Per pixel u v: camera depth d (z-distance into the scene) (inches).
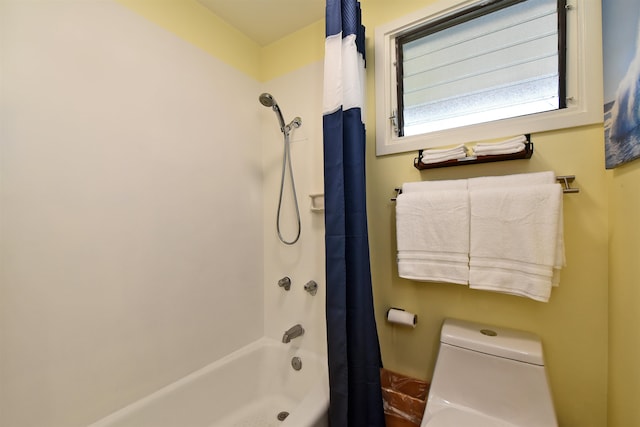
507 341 39.4
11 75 33.5
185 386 50.9
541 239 36.2
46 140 36.0
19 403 33.7
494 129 44.1
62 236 37.3
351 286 44.4
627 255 31.3
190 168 54.1
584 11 39.0
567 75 41.3
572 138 39.1
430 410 39.2
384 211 53.9
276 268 68.8
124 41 44.3
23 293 34.1
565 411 39.6
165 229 49.7
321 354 61.7
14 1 33.8
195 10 55.6
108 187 42.1
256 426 56.9
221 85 60.6
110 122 42.4
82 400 39.0
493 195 39.8
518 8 45.7
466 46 49.7
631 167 30.1
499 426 36.1
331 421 42.3
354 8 46.1
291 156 66.3
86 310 39.5
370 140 55.1
